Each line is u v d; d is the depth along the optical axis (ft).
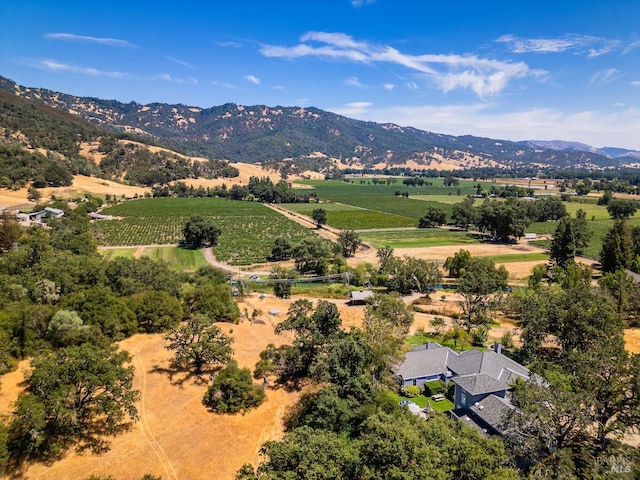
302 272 406.21
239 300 299.38
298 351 185.88
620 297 259.19
